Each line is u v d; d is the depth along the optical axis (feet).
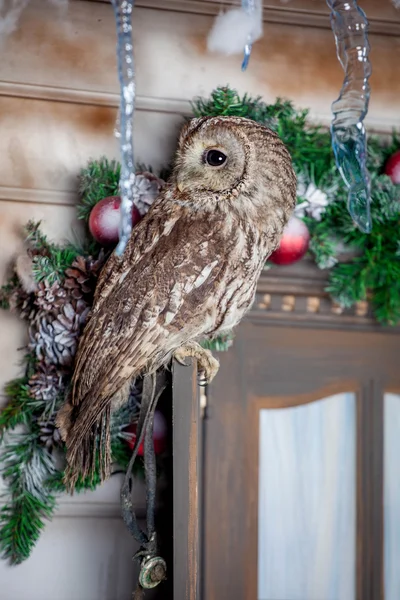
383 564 5.48
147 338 4.74
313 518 5.46
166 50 5.46
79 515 5.29
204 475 5.37
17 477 5.18
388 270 5.32
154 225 4.86
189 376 4.70
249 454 5.41
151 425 4.84
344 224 5.27
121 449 5.15
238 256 4.83
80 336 5.04
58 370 5.08
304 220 5.23
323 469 5.48
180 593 4.65
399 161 5.28
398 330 5.51
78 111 5.41
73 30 5.42
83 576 5.28
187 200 4.88
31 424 5.19
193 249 4.78
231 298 4.85
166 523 5.04
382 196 5.22
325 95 5.57
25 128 5.37
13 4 5.38
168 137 5.43
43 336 5.08
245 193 4.88
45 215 5.36
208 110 5.18
